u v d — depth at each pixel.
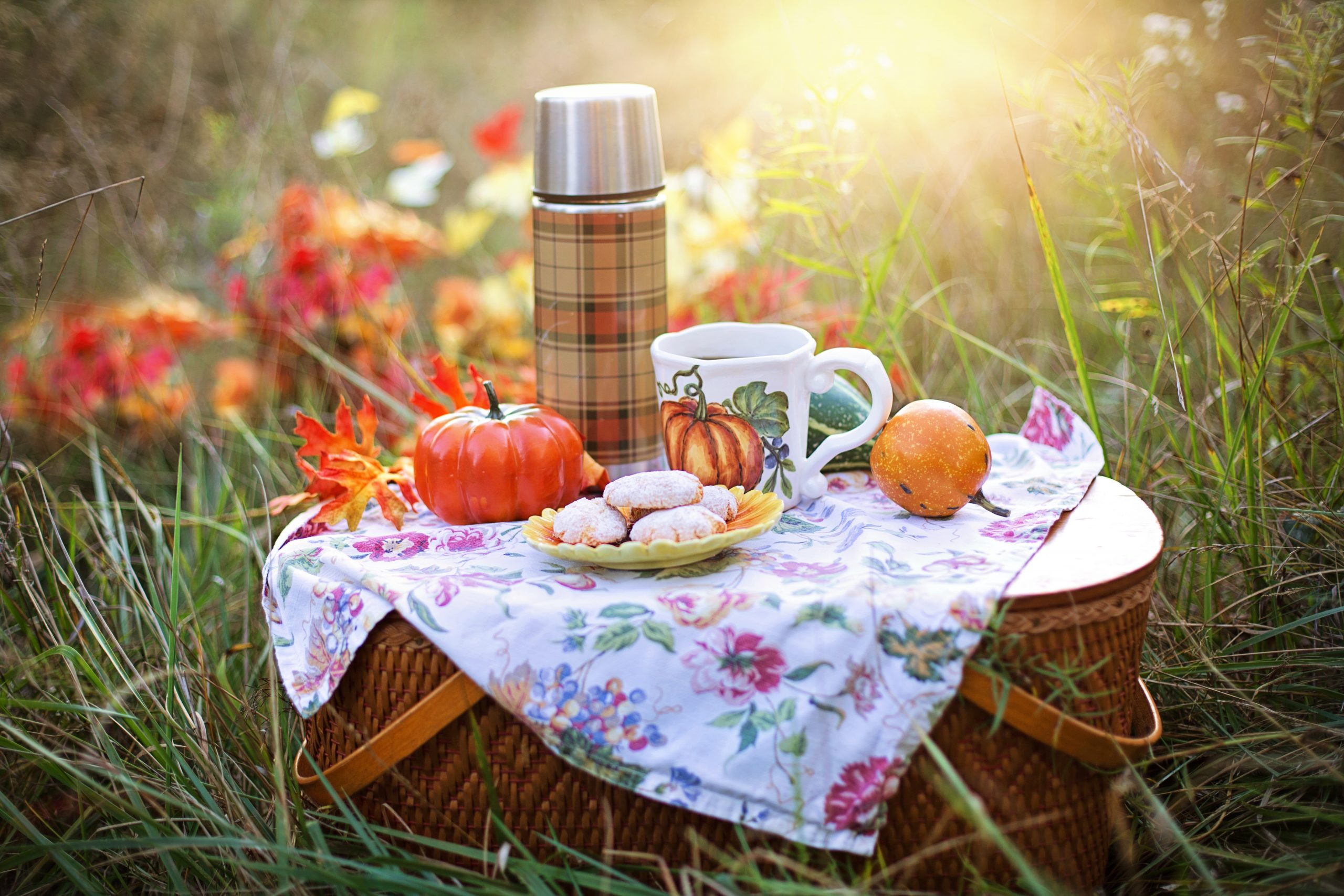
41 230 2.43
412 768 1.12
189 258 2.78
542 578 1.13
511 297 2.48
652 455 1.46
